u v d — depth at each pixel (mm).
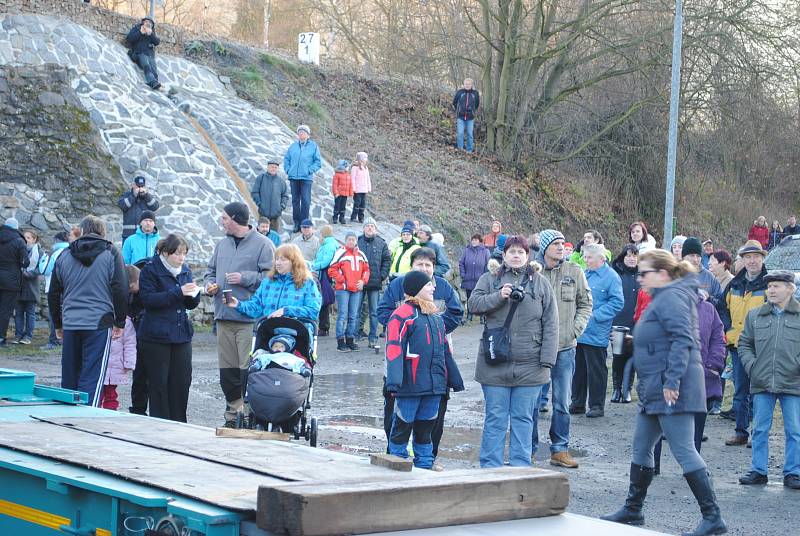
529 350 7832
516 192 31078
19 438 4145
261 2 46531
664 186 34938
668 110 30688
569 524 3221
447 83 35781
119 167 21000
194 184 21719
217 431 4477
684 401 6551
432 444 8086
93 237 9109
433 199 28094
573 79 32469
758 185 38438
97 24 24828
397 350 7457
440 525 3039
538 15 30703
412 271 7680
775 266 17125
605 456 9617
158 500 3008
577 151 32125
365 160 24266
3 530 3754
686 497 8047
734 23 28031
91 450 3861
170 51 27906
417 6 34094
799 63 28766
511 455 7922
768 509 7660
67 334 9086
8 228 15734
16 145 20062
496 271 8055
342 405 11969
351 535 2816
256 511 2832
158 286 9102
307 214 22672
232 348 10055
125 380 9344
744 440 10461
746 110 30312
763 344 8500
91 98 21734
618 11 29641
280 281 8891
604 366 11820
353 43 39219
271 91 29250
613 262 13109
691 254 10844
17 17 21906
